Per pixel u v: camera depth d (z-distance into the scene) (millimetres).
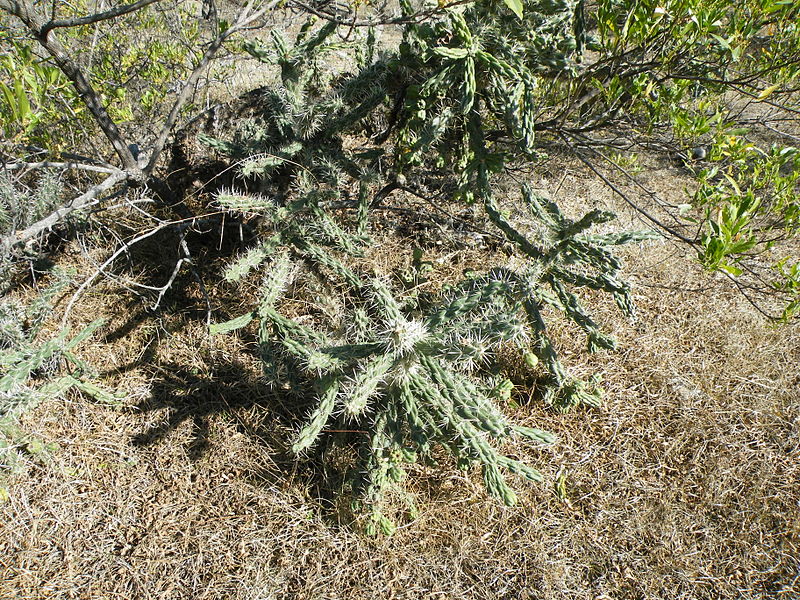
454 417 2049
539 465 2623
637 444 2691
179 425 2766
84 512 2449
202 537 2379
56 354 2721
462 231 3725
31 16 2289
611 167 4000
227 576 2258
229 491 2537
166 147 3688
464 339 2178
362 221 3094
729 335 3082
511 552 2318
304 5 2625
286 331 2566
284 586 2242
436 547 2346
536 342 2926
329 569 2289
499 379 2793
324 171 3053
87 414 2779
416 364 2152
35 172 3523
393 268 3512
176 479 2570
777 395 2840
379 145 3848
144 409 2828
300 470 2602
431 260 3566
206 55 2752
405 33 2701
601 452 2676
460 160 2887
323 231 2873
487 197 2734
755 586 2197
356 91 2891
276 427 2750
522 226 3652
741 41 2502
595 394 2820
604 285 2482
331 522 2436
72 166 2678
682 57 2666
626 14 2539
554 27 2451
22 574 2252
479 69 2475
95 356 3014
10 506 2434
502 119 2848
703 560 2285
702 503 2457
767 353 3010
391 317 2133
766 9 2271
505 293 2400
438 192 3957
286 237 2928
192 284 3396
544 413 2834
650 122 2684
